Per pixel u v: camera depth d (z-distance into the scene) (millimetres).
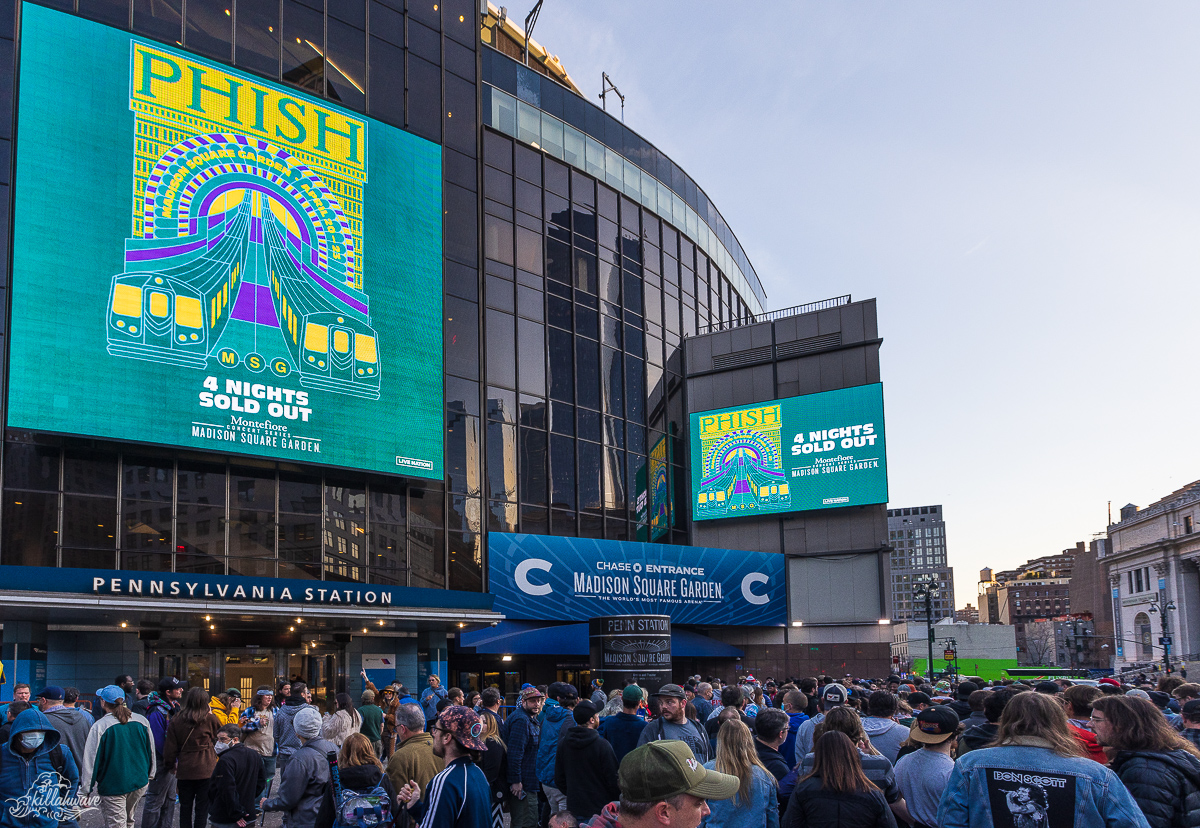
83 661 23141
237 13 27109
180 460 24234
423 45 32281
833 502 40656
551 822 5488
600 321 38875
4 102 22891
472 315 32750
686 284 45781
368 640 28547
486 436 32406
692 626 39906
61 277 22656
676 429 43500
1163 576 111938
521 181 36188
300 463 26391
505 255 34781
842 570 40750
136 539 23125
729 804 6559
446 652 29578
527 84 37406
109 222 23578
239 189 26000
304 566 26047
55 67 23391
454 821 5570
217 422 24484
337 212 28047
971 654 131750
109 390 22891
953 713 7098
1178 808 5387
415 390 29047
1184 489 115500
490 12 44625
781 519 42281
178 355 24109
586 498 36312
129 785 10969
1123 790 4617
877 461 40031
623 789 3217
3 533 21266
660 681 22734
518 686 33625
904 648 78000
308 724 8539
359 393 27578
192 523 24125
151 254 24109
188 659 24875
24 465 21828
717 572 38656
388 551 28219
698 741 9117
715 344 44562
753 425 42906
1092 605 177500
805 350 42531
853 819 5715
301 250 26984
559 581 32844
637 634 22891
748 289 55844
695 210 47750
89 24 24047
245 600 23344
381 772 7254
